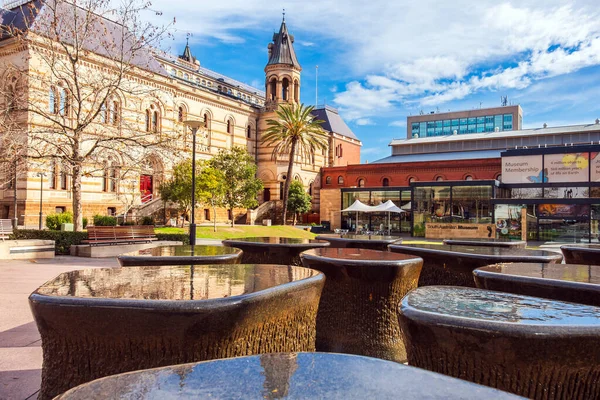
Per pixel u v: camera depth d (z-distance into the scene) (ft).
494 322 7.68
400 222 135.13
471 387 4.70
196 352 9.09
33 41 61.16
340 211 145.07
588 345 7.50
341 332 17.98
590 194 110.01
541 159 116.16
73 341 9.23
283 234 111.86
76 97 60.23
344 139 227.20
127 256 17.58
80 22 72.43
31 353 18.39
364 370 5.17
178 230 91.86
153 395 4.53
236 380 4.89
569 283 11.84
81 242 57.00
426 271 22.53
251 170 120.26
